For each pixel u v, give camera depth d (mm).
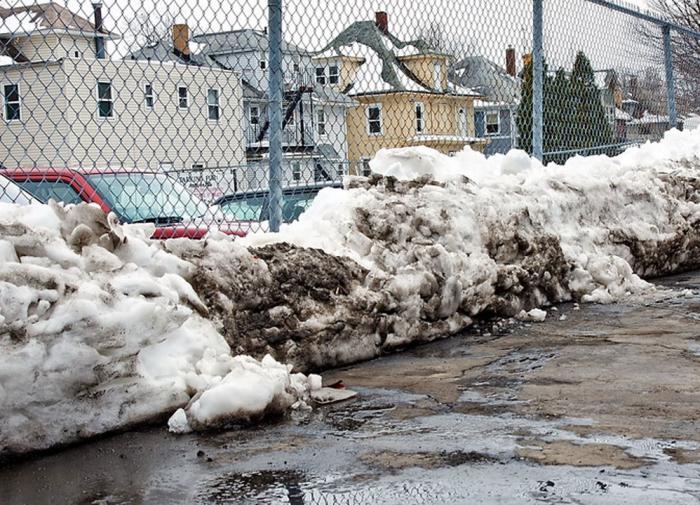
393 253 6094
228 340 4859
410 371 5176
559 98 9945
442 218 6480
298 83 7516
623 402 4289
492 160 8344
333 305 5410
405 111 8414
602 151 10852
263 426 4102
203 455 3693
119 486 3361
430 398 4523
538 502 3053
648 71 12055
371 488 3250
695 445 3613
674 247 9227
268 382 4227
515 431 3883
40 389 3732
